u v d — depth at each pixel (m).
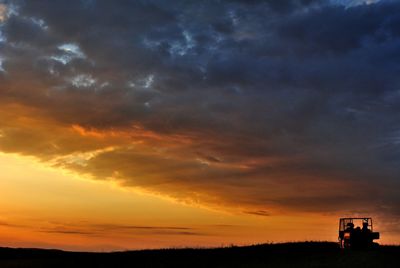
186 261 40.53
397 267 33.28
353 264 35.00
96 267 38.81
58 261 43.00
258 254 44.97
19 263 41.97
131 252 48.34
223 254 45.25
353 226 51.75
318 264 35.47
